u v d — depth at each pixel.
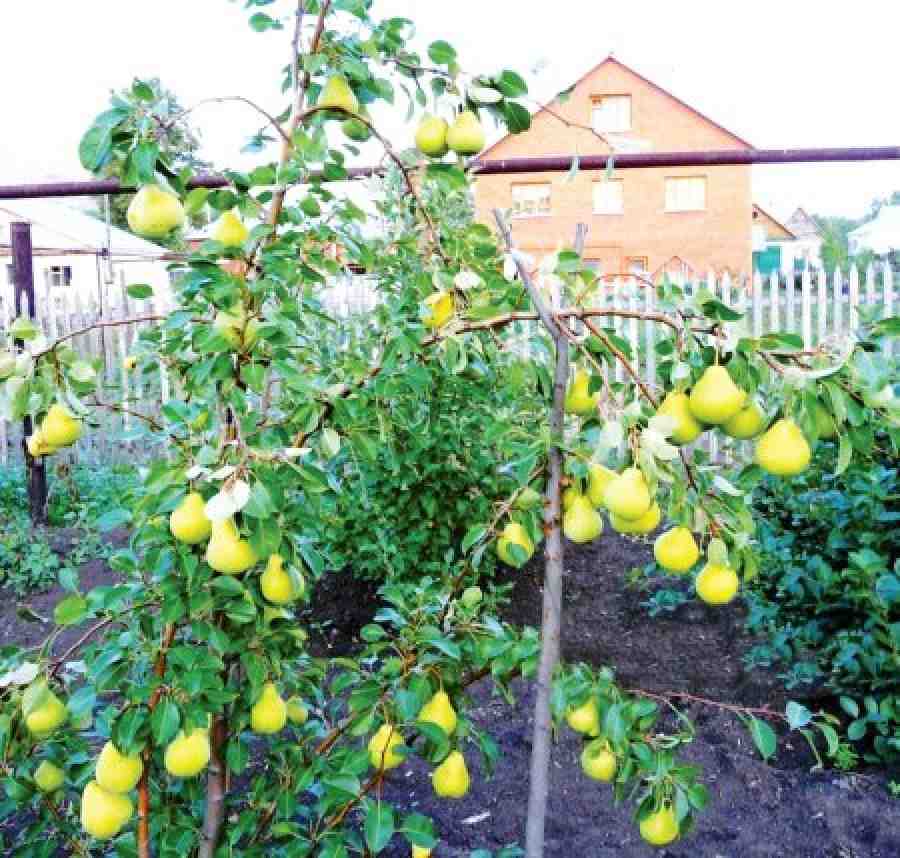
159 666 1.90
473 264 2.64
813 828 3.44
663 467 1.67
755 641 4.87
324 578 5.82
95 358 1.98
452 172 2.34
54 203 21.09
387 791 3.79
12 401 1.85
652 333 6.60
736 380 1.70
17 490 8.05
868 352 1.66
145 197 1.87
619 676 4.68
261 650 2.03
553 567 1.93
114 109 1.85
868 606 3.71
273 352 2.03
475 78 2.23
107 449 9.32
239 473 1.68
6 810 2.20
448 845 3.41
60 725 2.07
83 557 6.62
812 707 4.25
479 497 5.15
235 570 1.72
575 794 3.73
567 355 1.87
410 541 5.27
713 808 3.59
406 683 2.08
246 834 2.75
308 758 2.32
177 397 2.41
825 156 3.95
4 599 6.05
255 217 2.17
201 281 1.90
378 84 2.30
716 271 29.47
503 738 4.14
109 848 2.68
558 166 3.83
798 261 34.72
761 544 4.07
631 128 29.55
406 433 4.76
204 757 1.90
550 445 1.89
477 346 2.35
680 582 5.62
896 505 3.88
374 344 3.97
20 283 7.65
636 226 29.52
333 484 2.04
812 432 1.67
